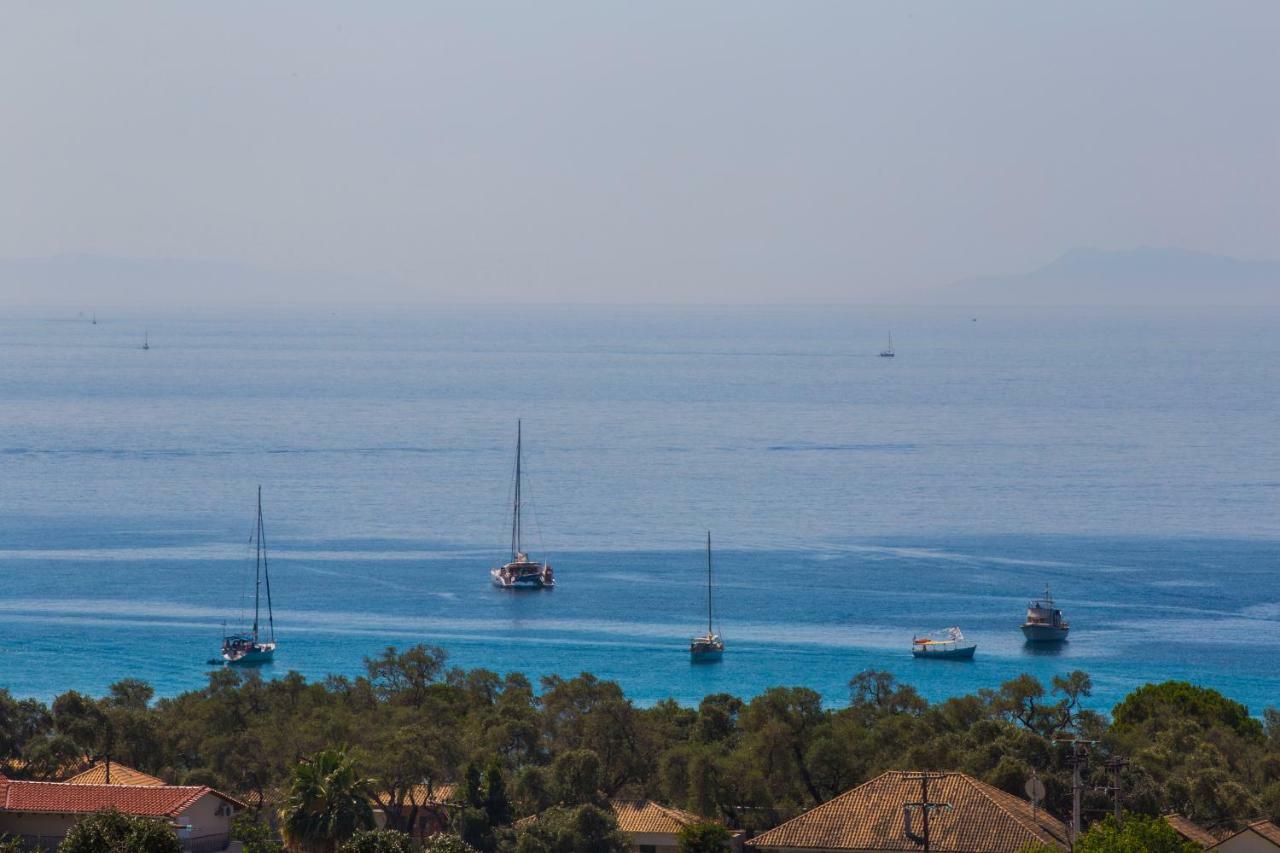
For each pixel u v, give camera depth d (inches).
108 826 7632.9
